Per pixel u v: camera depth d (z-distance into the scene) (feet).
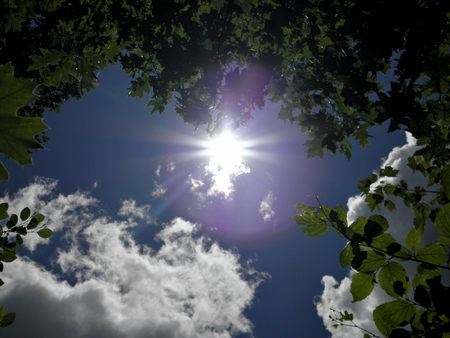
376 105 8.42
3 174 1.81
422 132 7.62
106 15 11.07
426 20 6.27
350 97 10.28
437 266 2.65
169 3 10.64
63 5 10.86
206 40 11.73
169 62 11.96
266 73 11.84
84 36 10.77
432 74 6.64
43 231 5.50
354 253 2.97
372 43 7.57
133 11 11.42
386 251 2.86
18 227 5.33
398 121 7.77
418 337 2.49
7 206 4.68
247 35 11.98
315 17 10.48
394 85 7.42
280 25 10.79
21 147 1.83
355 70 9.94
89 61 11.00
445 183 4.98
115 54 11.87
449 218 2.82
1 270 4.99
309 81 11.30
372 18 7.32
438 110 7.09
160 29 11.74
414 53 6.48
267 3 10.77
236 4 10.89
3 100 1.84
